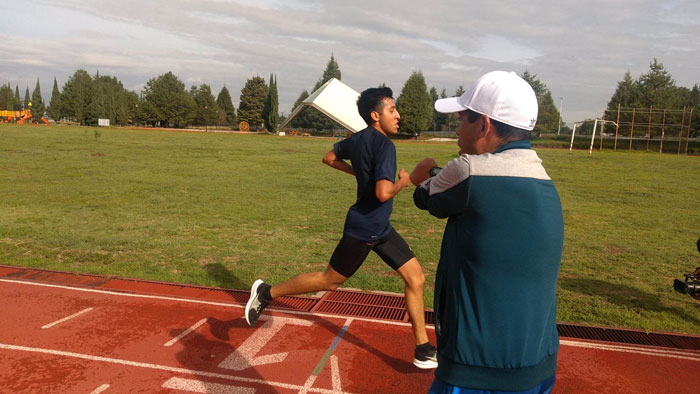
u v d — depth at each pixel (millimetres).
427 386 3346
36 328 4105
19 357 3607
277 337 4051
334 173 17734
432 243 7660
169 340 3943
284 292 3578
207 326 4238
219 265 6109
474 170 1516
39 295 4871
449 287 1607
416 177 2033
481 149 1658
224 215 9492
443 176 1611
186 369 3486
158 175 15586
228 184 14008
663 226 9469
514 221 1487
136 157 21766
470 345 1537
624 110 54625
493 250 1497
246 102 87375
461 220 1577
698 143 48938
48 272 5590
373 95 3107
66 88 101000
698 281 4371
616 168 23719
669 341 4203
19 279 5320
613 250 7484
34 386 3217
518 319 1507
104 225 8281
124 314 4457
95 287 5148
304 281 3467
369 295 5129
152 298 4879
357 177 3213
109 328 4145
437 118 84562
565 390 3361
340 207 10719
